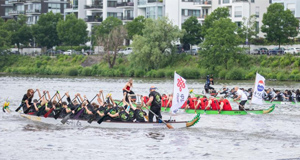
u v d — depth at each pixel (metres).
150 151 76.06
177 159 71.81
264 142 82.56
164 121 92.56
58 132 89.69
